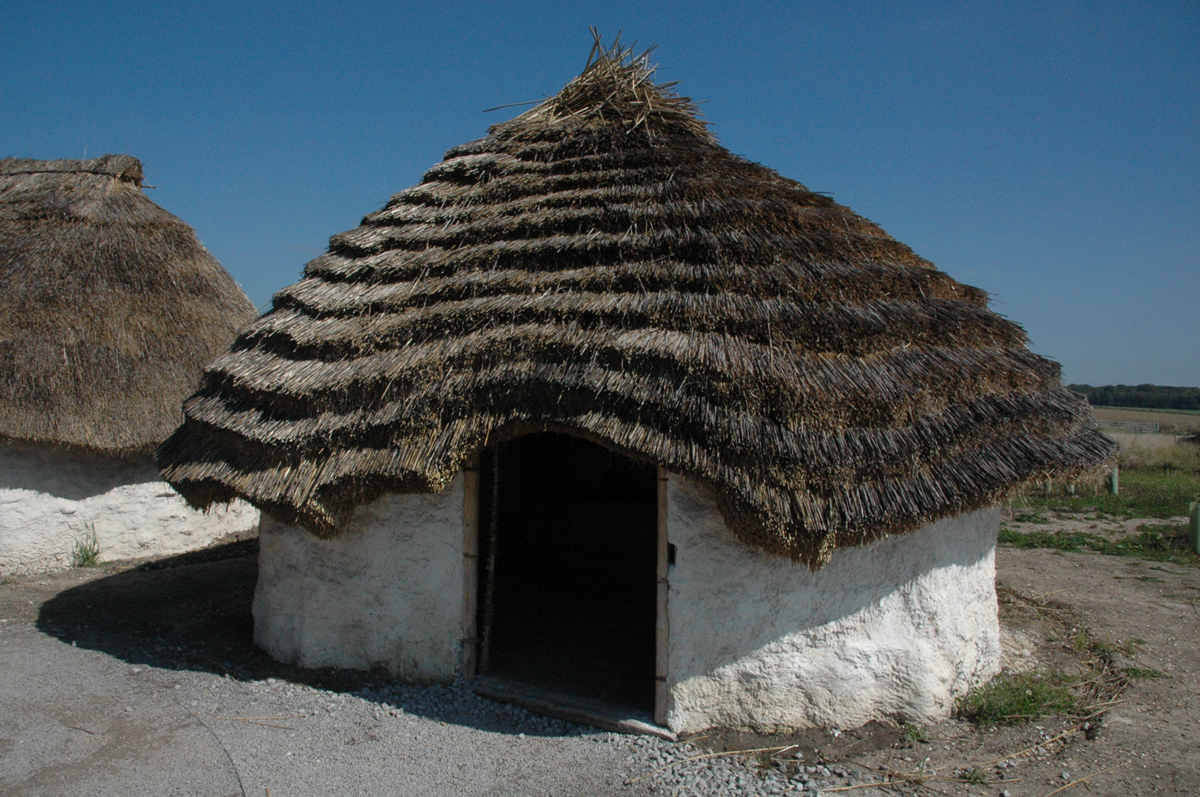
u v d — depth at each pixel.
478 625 5.72
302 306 6.34
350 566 5.81
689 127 7.28
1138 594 8.40
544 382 4.86
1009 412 5.09
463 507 5.49
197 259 10.52
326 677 5.78
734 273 5.21
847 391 4.56
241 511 10.48
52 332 8.48
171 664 6.09
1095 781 4.35
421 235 6.43
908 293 5.64
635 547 10.18
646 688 5.59
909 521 4.47
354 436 5.30
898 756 4.61
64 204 9.90
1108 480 15.71
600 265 5.57
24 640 6.54
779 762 4.55
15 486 8.41
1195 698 5.54
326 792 4.28
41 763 4.52
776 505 4.30
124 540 9.21
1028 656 6.34
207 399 6.46
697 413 4.49
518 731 5.02
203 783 4.34
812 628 4.86
